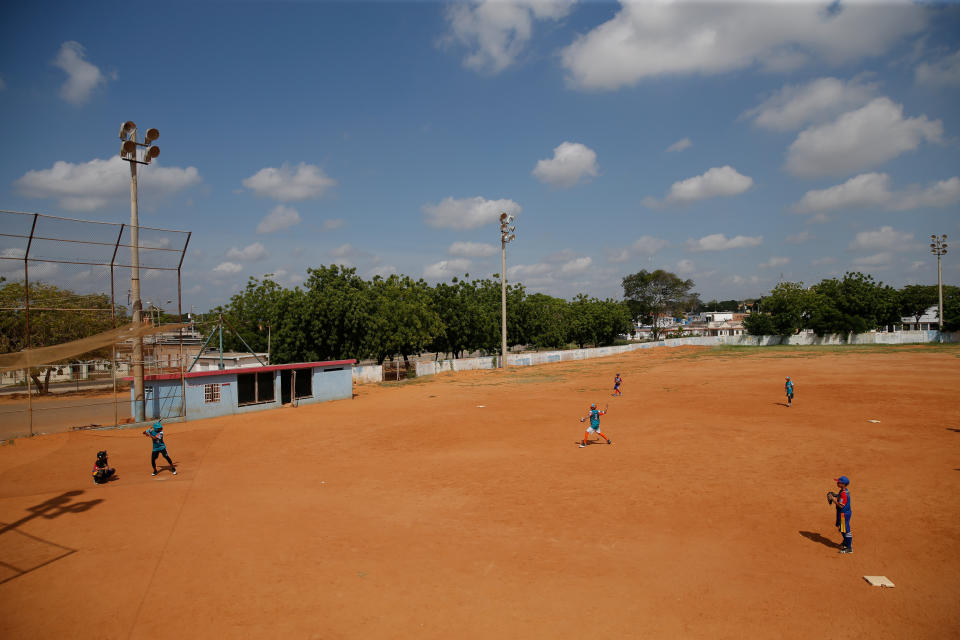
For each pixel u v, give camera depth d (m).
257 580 9.27
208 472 16.91
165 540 11.05
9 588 8.86
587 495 14.24
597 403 31.34
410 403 33.16
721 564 9.93
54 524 11.95
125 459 18.73
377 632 7.62
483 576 9.48
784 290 91.12
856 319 84.38
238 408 29.30
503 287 56.03
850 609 8.27
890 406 27.78
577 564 9.97
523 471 16.78
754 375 44.66
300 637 7.48
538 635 7.55
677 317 122.81
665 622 7.90
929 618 7.96
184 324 27.25
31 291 29.28
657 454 18.55
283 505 13.52
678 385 39.25
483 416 27.58
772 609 8.27
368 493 14.65
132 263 25.12
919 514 12.35
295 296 41.97
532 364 62.38
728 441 20.33
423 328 49.66
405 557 10.30
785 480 15.26
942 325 82.62
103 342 22.83
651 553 10.45
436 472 16.86
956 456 17.52
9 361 20.05
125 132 25.33
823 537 11.17
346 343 43.69
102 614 8.03
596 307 88.31
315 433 23.62
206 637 7.46
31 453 19.80
